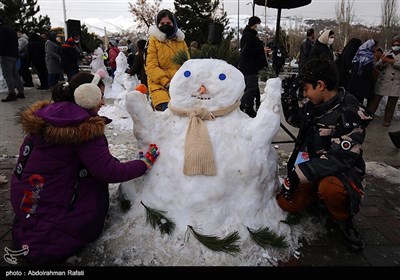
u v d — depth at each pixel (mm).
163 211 2348
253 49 6008
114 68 12625
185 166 2285
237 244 2221
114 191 2938
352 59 6895
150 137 2525
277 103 2459
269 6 4801
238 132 2475
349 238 2416
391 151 5090
